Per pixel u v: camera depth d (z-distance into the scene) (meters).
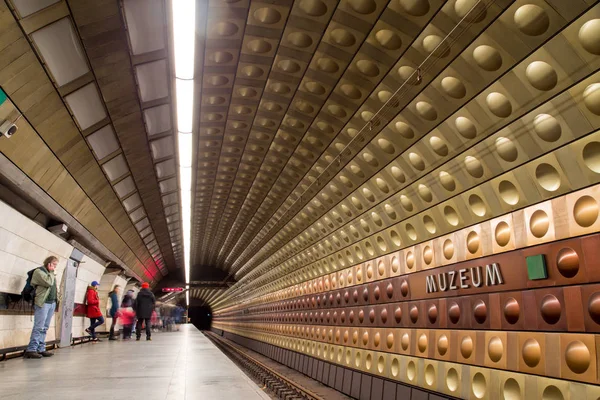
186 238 23.80
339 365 14.69
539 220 6.72
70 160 9.77
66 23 6.36
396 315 11.02
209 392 4.98
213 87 10.15
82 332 16.27
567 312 6.18
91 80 7.95
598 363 5.70
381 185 10.68
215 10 7.50
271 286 26.78
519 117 6.45
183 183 15.65
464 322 8.36
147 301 16.95
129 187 14.70
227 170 16.62
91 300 15.24
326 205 14.23
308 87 9.52
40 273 9.09
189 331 29.80
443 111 7.59
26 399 4.51
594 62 5.25
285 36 8.13
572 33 5.23
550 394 6.37
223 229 27.14
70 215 11.87
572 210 6.16
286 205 17.27
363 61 7.96
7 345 9.02
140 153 12.51
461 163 7.93
